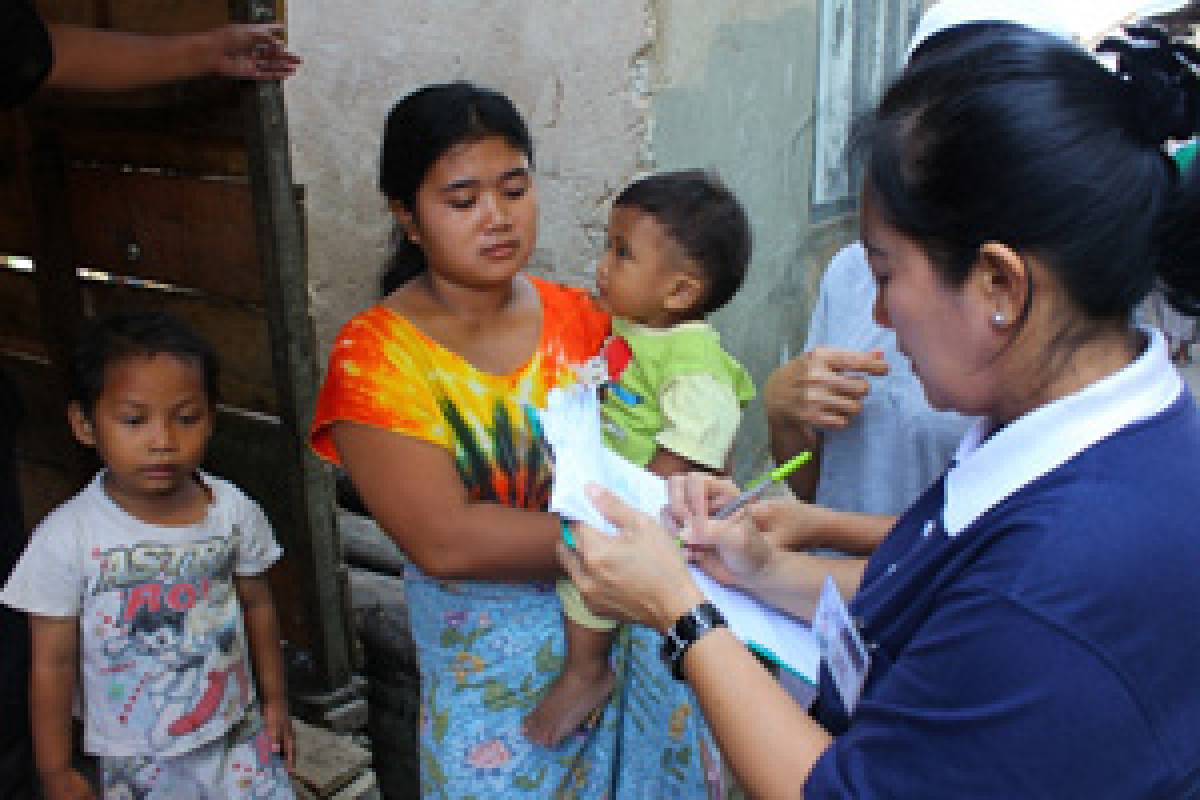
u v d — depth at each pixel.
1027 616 0.86
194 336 1.96
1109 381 0.93
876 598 1.15
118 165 2.55
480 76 2.99
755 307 3.72
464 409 1.77
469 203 1.71
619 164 2.79
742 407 2.21
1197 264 0.93
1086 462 0.91
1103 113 0.90
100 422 1.88
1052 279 0.92
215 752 2.09
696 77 2.95
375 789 2.59
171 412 1.89
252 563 2.15
